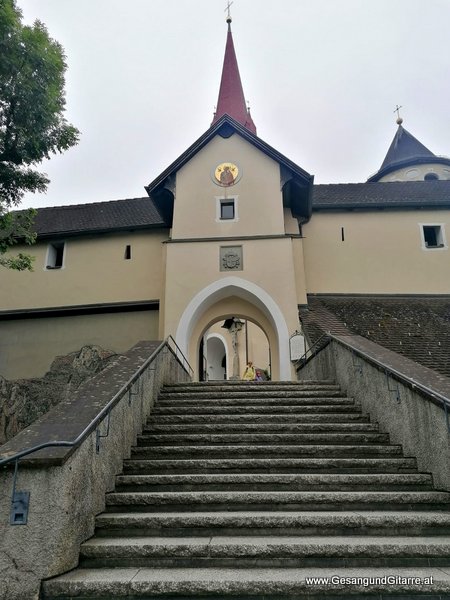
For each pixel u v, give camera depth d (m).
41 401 17.56
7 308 18.92
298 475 5.65
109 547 4.29
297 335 14.77
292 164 16.94
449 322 15.34
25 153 9.81
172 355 10.73
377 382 7.36
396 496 5.16
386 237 18.70
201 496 5.20
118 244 19.39
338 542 4.34
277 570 4.08
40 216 21.62
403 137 31.53
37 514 3.94
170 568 4.18
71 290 18.91
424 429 5.87
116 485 5.64
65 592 3.76
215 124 17.69
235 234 16.41
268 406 8.26
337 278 18.14
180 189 17.17
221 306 17.19
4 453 4.23
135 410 6.90
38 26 9.83
